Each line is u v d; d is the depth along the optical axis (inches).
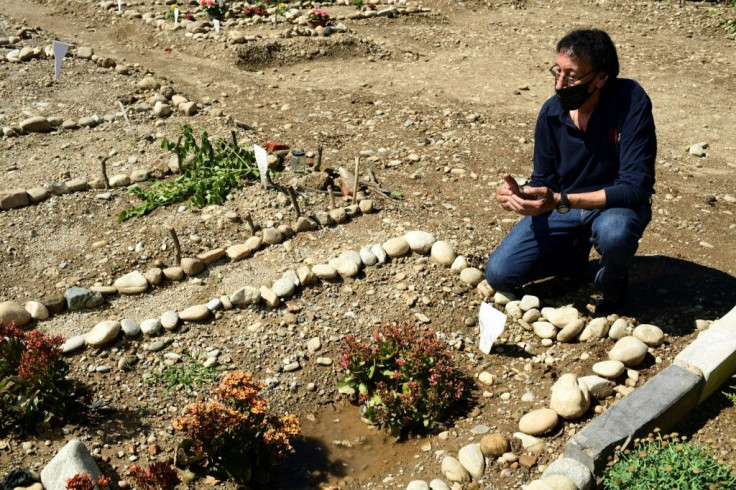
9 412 153.3
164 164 254.8
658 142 297.1
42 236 218.2
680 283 199.2
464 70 382.3
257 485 146.6
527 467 145.6
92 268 205.2
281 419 151.7
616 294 182.9
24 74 329.7
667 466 128.4
